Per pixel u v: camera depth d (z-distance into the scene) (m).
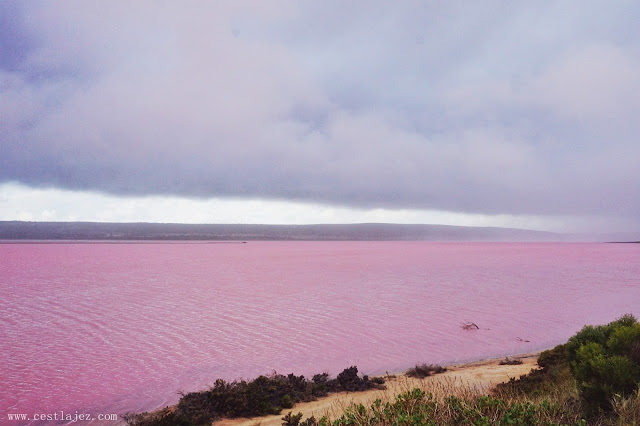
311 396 14.81
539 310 39.62
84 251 150.75
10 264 97.69
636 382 7.86
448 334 28.95
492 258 127.19
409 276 75.69
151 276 74.56
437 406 5.80
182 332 29.66
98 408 14.73
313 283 64.56
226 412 13.29
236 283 64.19
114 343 26.20
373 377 17.11
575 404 7.75
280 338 27.73
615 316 35.56
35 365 21.05
